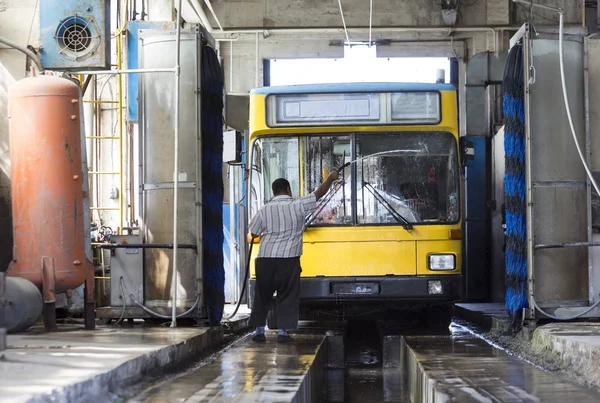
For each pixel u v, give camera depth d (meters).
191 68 10.34
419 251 11.38
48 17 9.38
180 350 7.49
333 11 20.83
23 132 8.73
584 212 10.09
